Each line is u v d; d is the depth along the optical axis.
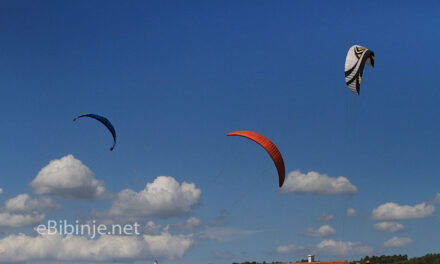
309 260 78.12
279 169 67.06
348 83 70.69
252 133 67.94
